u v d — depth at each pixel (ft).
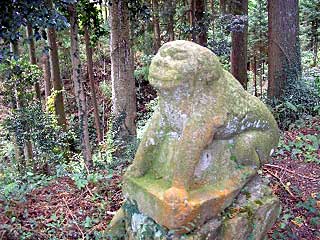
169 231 8.83
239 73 32.53
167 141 9.43
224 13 30.14
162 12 31.76
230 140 9.40
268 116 9.92
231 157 9.43
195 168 8.91
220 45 30.53
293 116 23.81
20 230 10.77
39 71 27.50
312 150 17.87
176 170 8.78
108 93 48.34
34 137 25.11
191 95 8.72
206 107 8.76
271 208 9.91
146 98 49.52
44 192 13.57
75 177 14.07
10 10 15.23
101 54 53.98
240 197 9.71
